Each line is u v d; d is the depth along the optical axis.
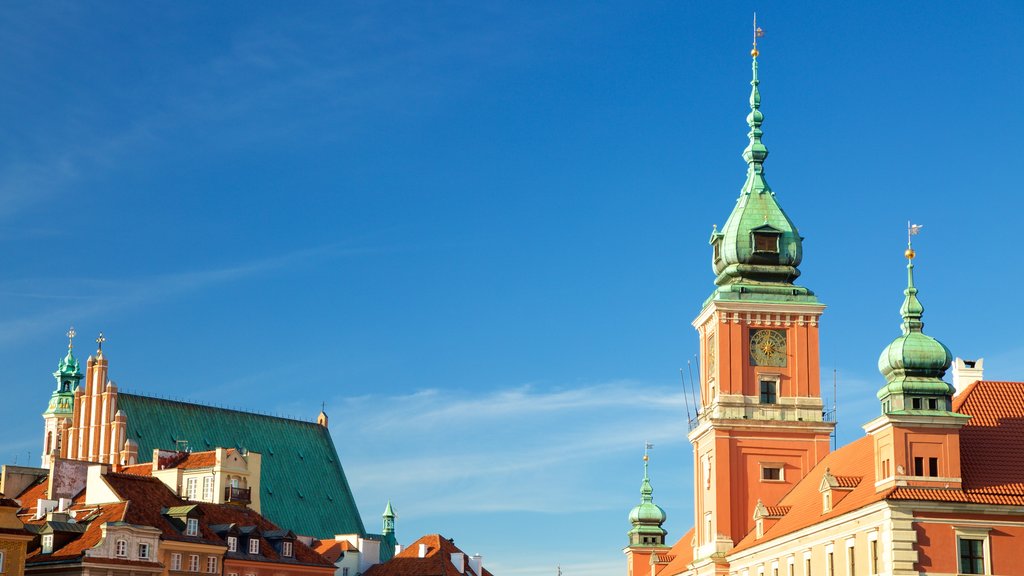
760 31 155.62
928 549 104.06
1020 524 104.75
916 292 112.81
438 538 199.38
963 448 109.69
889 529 104.38
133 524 144.62
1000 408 114.00
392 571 194.75
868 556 107.88
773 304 145.88
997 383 116.88
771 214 150.38
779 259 148.62
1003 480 106.88
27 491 180.88
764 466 143.50
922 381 108.88
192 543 150.62
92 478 156.25
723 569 141.62
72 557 139.75
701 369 152.25
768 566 130.62
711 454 145.00
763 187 152.50
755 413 144.50
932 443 107.12
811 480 136.88
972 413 113.44
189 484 187.62
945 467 106.62
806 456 143.75
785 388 145.38
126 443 199.62
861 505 108.44
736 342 145.62
